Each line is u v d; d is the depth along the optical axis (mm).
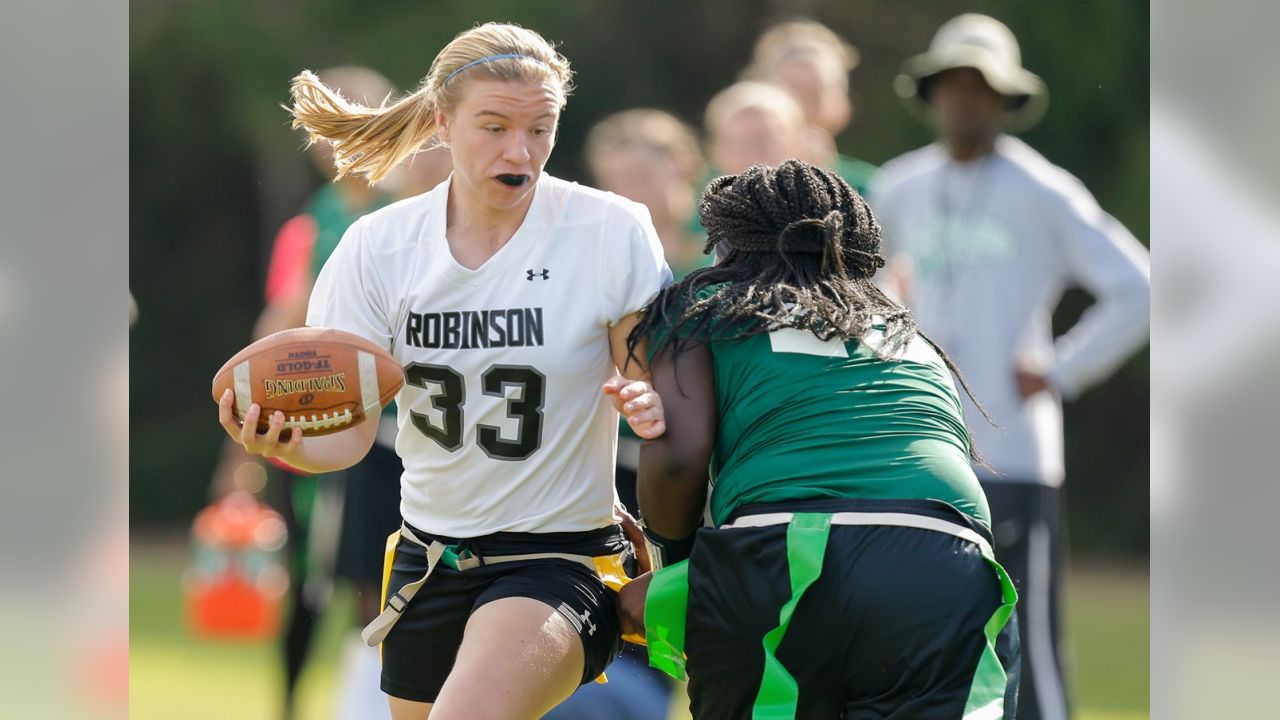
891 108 59406
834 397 11211
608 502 12500
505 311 12000
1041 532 19562
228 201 62281
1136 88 58062
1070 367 20578
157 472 59750
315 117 12922
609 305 12000
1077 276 20859
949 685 10453
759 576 10758
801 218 11828
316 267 20812
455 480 12273
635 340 11914
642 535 13086
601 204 12188
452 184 12461
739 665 10859
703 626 10953
